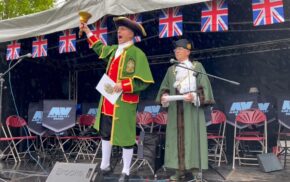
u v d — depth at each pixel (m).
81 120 6.61
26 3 13.00
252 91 6.10
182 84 4.21
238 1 5.13
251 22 6.05
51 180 3.46
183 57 4.31
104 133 3.93
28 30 5.33
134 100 3.94
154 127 6.59
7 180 4.29
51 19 5.12
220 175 4.46
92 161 5.91
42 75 7.93
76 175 3.41
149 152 4.63
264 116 5.09
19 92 7.15
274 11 3.84
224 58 7.86
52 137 7.05
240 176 4.56
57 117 5.66
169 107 4.37
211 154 6.54
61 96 8.56
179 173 4.28
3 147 6.56
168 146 4.30
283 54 7.40
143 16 5.58
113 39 6.13
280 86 7.39
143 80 3.84
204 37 7.23
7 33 5.52
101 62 8.66
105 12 4.46
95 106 7.62
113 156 5.93
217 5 4.18
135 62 3.90
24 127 7.09
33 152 7.00
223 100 6.56
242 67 7.71
